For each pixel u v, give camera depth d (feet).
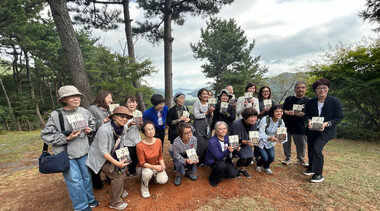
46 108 76.59
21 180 11.92
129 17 30.45
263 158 11.20
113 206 8.12
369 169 12.03
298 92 12.33
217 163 9.77
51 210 8.31
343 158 14.53
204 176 11.34
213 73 80.53
